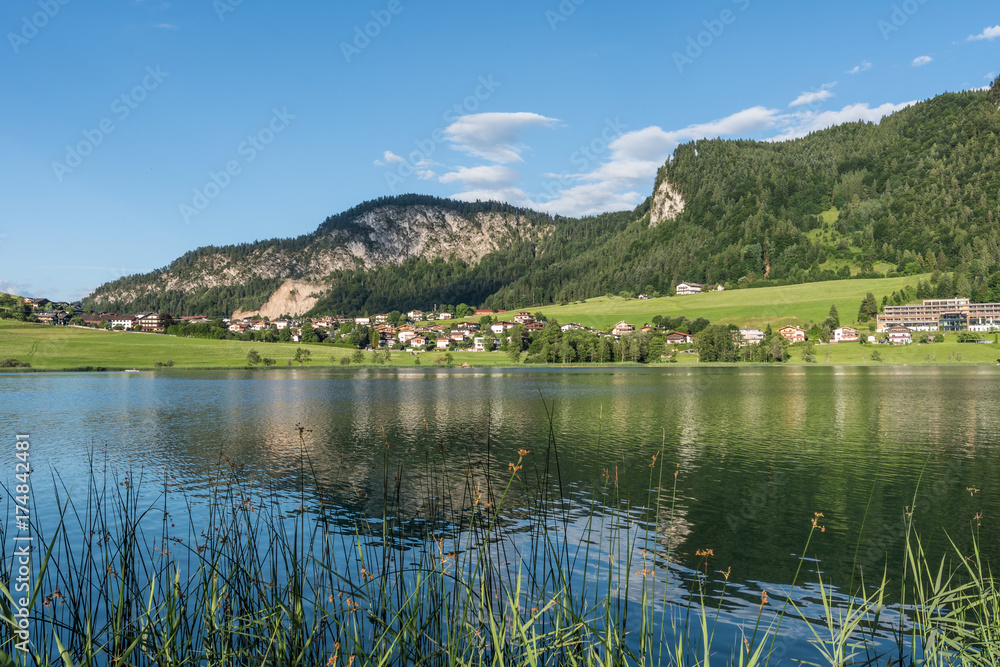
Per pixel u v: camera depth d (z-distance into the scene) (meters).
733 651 11.79
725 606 14.38
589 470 30.66
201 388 91.12
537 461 33.12
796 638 12.62
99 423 51.88
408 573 11.40
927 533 20.56
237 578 8.40
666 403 64.12
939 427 45.50
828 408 58.28
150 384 98.94
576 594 13.53
